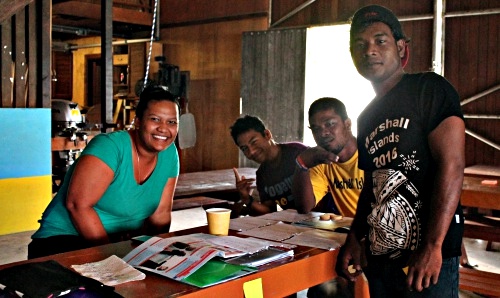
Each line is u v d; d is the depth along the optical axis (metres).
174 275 1.62
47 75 5.39
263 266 1.76
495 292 3.11
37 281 1.50
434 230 1.60
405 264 1.74
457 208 1.69
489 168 6.05
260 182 3.24
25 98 5.32
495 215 5.48
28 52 5.30
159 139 2.32
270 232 2.30
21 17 5.22
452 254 1.67
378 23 1.77
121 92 10.31
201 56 9.52
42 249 2.42
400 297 1.78
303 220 2.56
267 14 8.51
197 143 9.66
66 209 2.41
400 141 1.72
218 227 2.18
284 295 1.82
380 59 1.76
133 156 2.37
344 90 8.08
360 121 1.89
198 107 9.62
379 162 1.79
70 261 1.83
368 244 1.88
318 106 2.61
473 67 6.69
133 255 1.83
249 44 8.64
